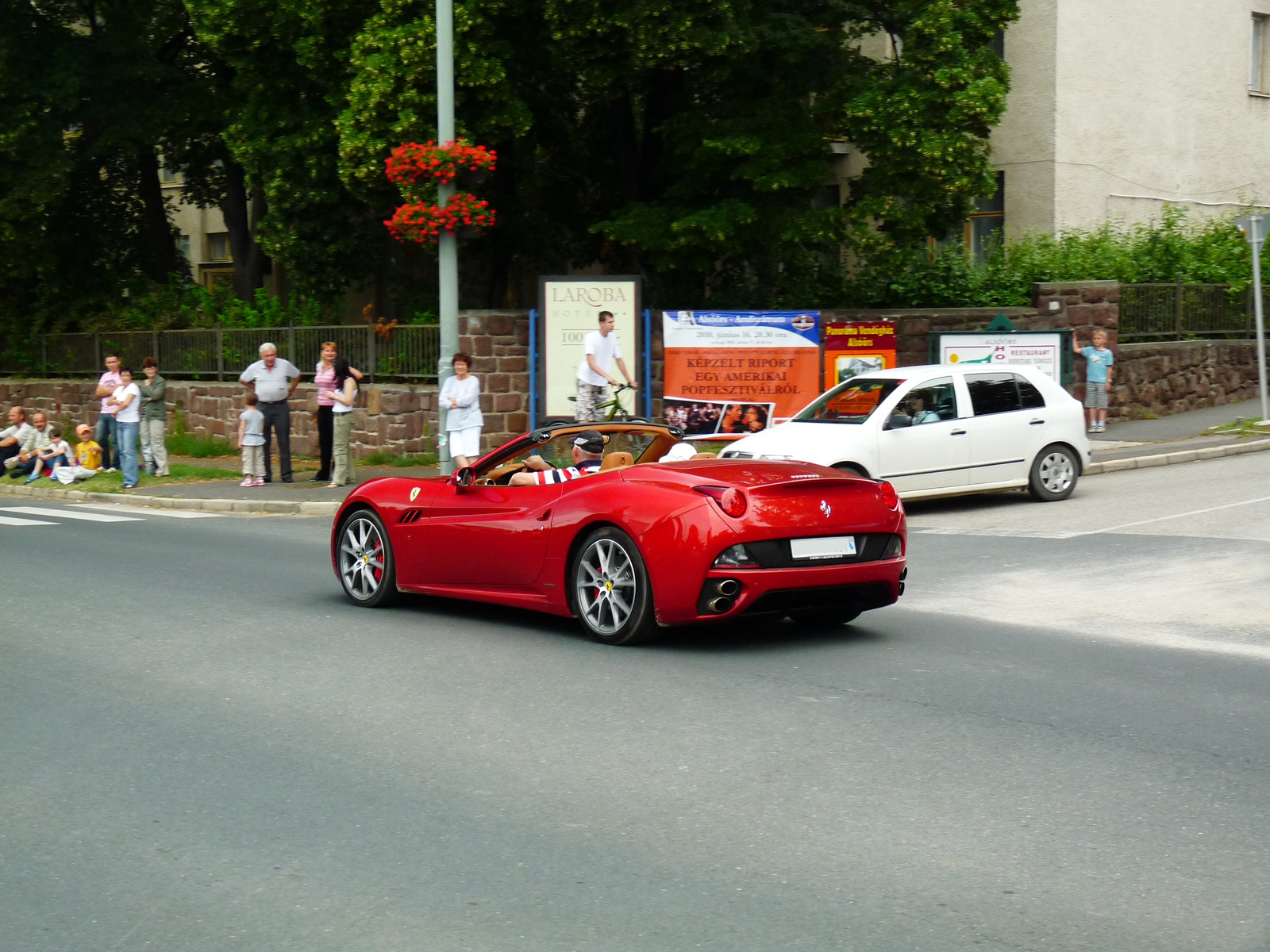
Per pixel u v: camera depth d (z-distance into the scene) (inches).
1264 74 1237.7
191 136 1181.7
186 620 379.2
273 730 260.1
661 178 908.6
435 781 225.9
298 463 950.4
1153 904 168.9
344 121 807.1
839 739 245.8
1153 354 933.2
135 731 261.0
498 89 794.2
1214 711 261.9
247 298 1253.7
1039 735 246.1
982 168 796.6
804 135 804.0
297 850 195.0
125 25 1157.7
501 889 178.7
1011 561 450.9
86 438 864.9
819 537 319.9
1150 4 1120.8
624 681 294.8
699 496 314.5
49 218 1215.6
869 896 173.3
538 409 853.2
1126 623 350.9
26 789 225.6
